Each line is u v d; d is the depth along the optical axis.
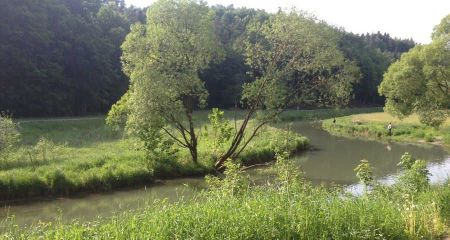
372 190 13.49
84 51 65.38
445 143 41.94
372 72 106.75
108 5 88.88
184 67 24.92
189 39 24.62
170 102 24.11
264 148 30.03
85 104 65.50
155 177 23.53
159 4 24.48
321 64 25.42
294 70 26.41
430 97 44.16
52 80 59.16
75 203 18.30
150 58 24.53
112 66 72.69
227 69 84.50
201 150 28.36
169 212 8.23
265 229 7.47
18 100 54.62
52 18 63.25
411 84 45.31
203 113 66.38
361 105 106.19
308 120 68.19
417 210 9.85
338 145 40.53
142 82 23.48
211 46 24.91
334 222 8.03
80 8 77.44
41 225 9.85
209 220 7.62
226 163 14.56
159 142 25.11
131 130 24.72
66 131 42.06
